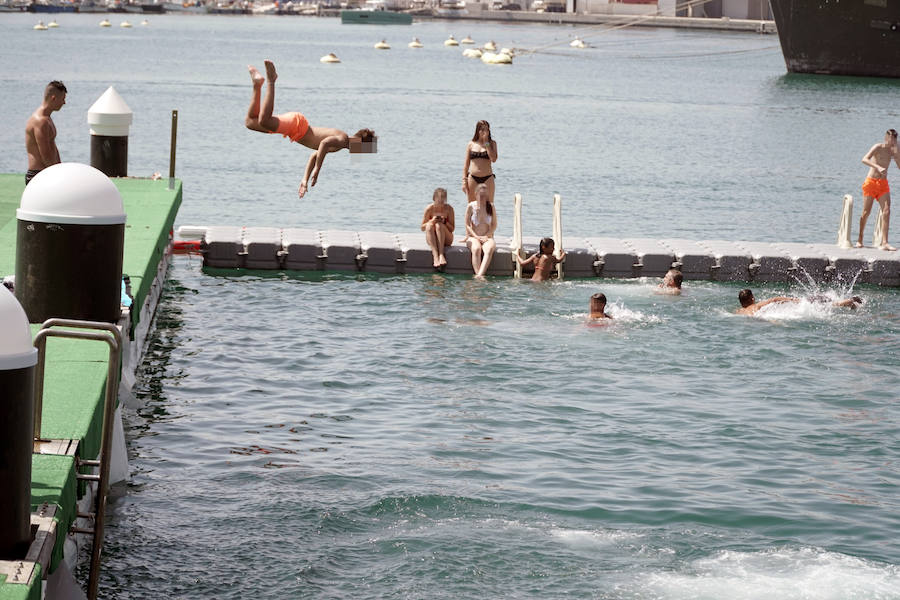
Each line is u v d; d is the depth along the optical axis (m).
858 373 17.14
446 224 24.48
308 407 14.97
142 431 13.77
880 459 13.34
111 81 84.25
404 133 57.06
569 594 9.60
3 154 41.50
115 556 10.16
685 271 24.77
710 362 17.55
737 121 71.81
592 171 45.44
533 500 11.72
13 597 6.32
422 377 16.44
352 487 12.00
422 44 181.25
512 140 56.00
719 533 10.96
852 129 68.06
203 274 23.67
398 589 9.68
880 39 105.75
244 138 51.84
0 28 182.62
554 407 15.13
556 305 21.38
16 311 6.85
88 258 11.49
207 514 11.21
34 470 8.05
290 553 10.34
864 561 10.34
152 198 21.19
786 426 14.52
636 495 11.93
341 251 24.31
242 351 17.67
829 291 23.81
